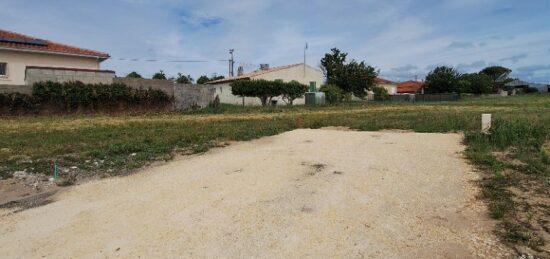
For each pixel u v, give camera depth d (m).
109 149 9.20
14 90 20.20
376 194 5.50
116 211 5.04
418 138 10.85
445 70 67.38
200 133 12.36
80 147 9.79
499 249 3.72
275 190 5.76
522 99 50.84
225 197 5.47
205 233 4.22
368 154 8.46
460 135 11.31
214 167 7.48
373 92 56.72
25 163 7.94
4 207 5.41
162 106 25.91
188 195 5.62
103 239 4.16
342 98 46.09
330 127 15.12
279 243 3.95
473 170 6.78
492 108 28.75
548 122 13.59
